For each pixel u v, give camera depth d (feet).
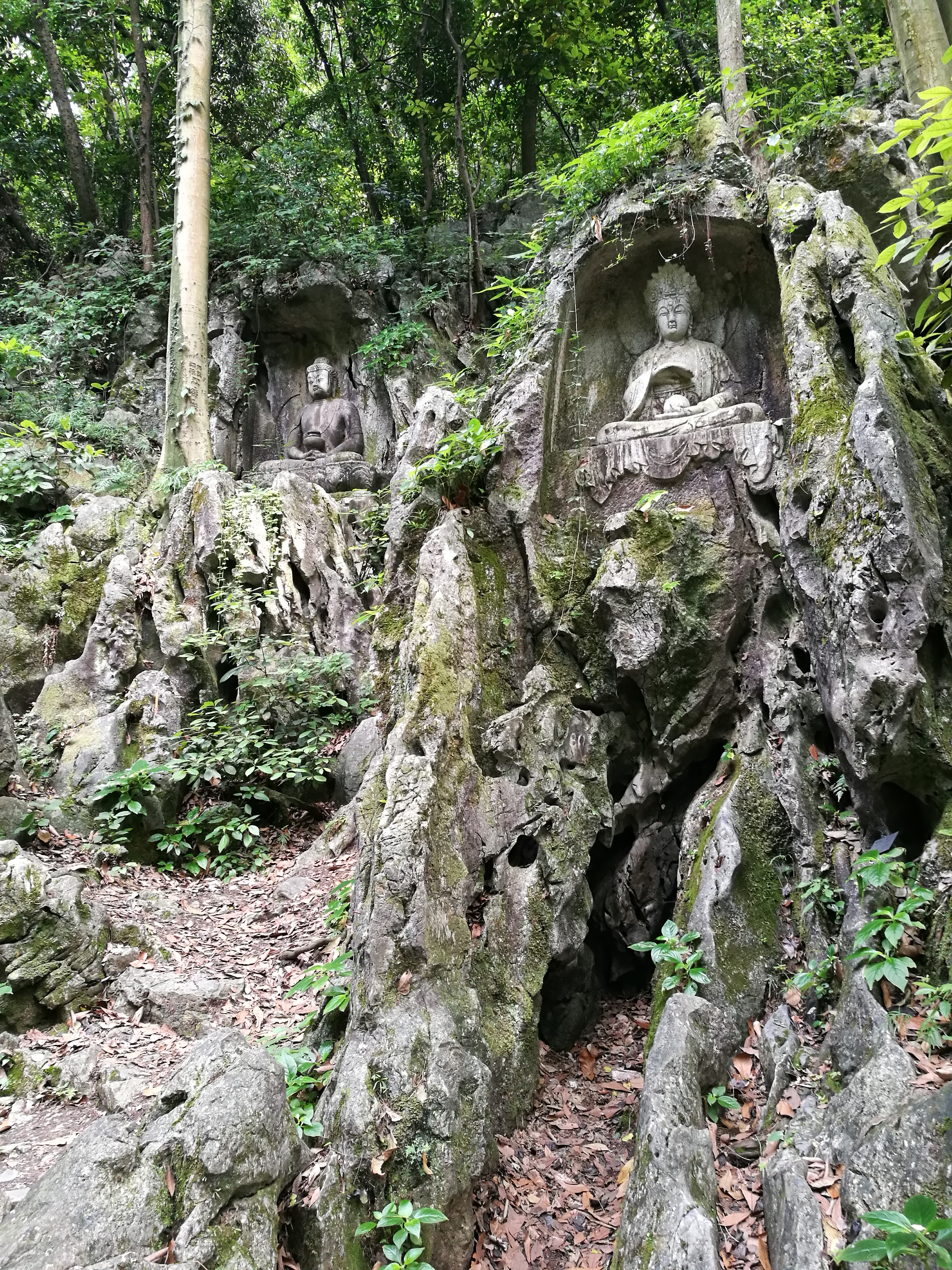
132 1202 9.53
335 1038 14.05
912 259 13.96
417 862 13.60
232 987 16.81
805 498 15.78
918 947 12.12
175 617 25.98
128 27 50.31
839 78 29.04
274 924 19.67
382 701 18.13
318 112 47.88
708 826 15.89
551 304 20.98
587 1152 13.64
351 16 46.57
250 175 41.55
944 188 13.42
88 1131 10.43
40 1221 9.16
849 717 13.70
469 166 47.60
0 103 49.67
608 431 20.15
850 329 16.37
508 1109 13.64
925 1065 10.68
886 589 13.53
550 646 18.21
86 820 21.75
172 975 16.85
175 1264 9.04
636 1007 17.53
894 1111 10.19
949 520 14.55
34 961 15.78
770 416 20.48
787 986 13.94
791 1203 10.21
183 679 25.41
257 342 39.70
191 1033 15.57
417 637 16.37
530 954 14.98
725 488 18.35
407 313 38.58
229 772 23.65
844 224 17.22
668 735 17.78
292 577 27.40
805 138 21.80
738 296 21.59
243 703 24.91
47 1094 14.01
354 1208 10.81
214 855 23.22
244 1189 10.17
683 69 40.37
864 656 13.55
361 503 32.96
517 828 15.96
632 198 20.75
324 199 41.78
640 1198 10.93
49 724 24.04
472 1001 13.35
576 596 18.47
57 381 36.94
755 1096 12.98
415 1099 11.51
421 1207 10.80
